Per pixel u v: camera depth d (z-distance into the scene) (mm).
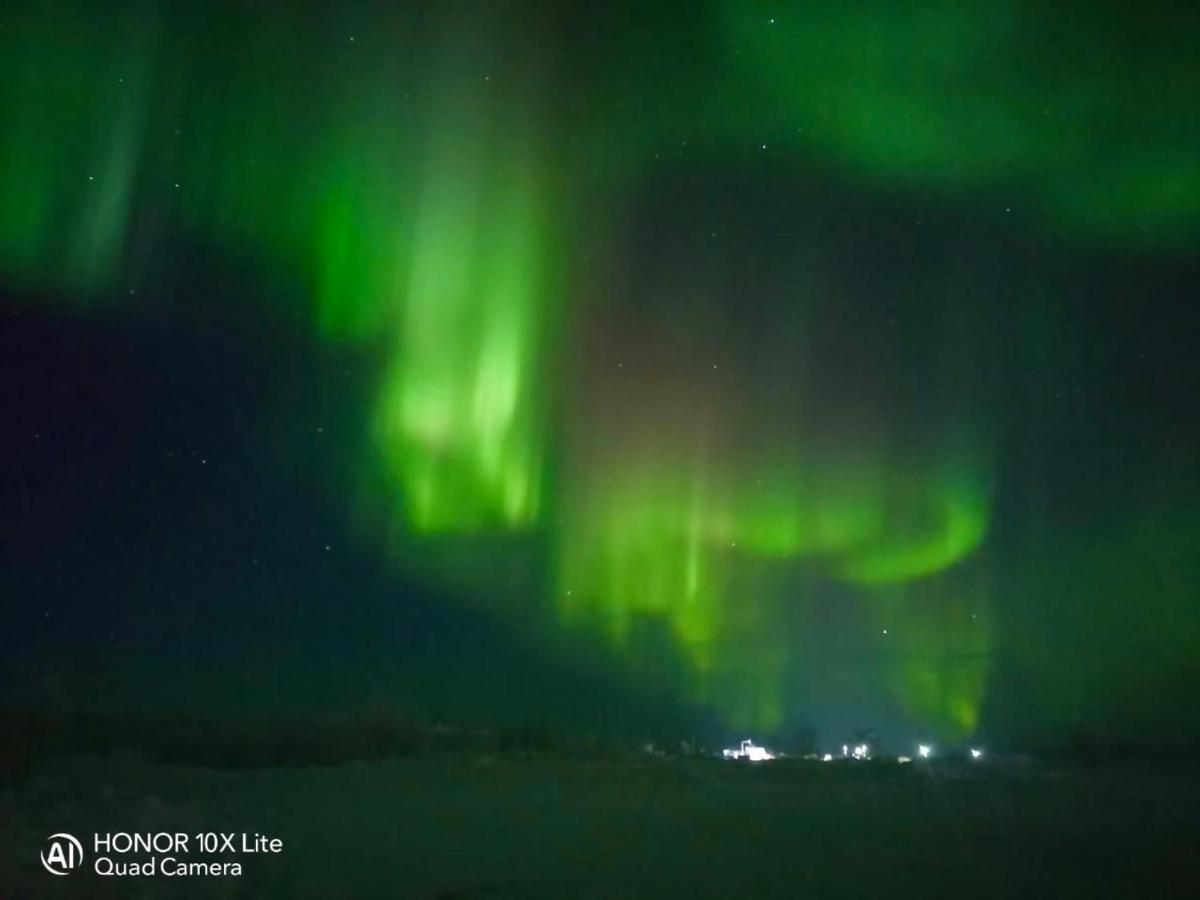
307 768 14500
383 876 7855
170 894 7219
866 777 14750
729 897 7398
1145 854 9078
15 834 8609
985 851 9156
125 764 14031
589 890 7547
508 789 12656
